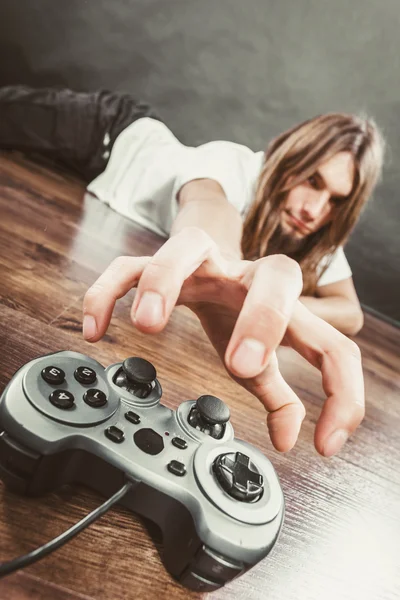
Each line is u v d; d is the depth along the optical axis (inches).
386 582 12.1
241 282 12.2
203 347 20.0
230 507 9.3
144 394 11.3
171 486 9.5
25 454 8.9
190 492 9.5
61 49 52.5
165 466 9.9
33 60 53.5
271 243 41.6
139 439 10.2
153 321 9.5
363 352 33.3
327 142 41.7
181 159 38.3
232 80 49.4
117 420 10.4
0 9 51.9
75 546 9.4
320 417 10.8
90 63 52.3
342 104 46.6
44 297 17.9
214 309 14.6
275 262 11.1
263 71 48.4
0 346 13.7
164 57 50.4
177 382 16.5
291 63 47.6
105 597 8.9
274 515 9.7
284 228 41.4
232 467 10.0
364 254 50.8
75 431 9.5
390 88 45.5
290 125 48.3
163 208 36.2
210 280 13.0
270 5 46.6
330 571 11.6
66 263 21.8
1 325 14.9
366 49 45.7
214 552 8.8
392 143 45.5
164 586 9.6
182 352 18.9
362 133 43.2
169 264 10.0
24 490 9.5
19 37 52.7
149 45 50.4
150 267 10.0
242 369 9.1
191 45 49.5
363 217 49.4
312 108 47.7
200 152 40.5
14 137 39.8
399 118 45.6
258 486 9.8
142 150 40.6
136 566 9.6
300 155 41.1
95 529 9.9
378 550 13.1
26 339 14.7
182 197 33.8
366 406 23.2
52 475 9.5
